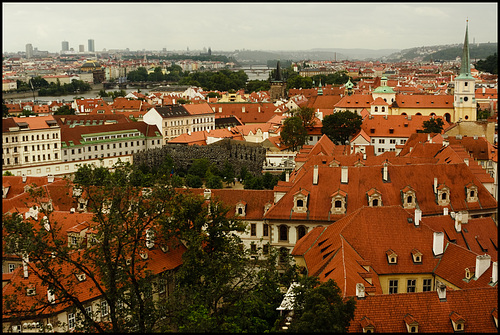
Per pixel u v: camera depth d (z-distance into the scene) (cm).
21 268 11250
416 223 11919
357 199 14950
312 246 12625
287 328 9331
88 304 11262
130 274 9912
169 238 12194
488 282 10094
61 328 10812
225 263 10800
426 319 8831
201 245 12138
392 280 11412
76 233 13125
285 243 15138
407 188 14912
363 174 15300
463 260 11006
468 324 8806
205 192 15975
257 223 15650
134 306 9881
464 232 12444
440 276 11156
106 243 9838
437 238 11488
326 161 18275
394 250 11594
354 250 11500
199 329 8950
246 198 15962
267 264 11738
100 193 10375
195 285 10888
